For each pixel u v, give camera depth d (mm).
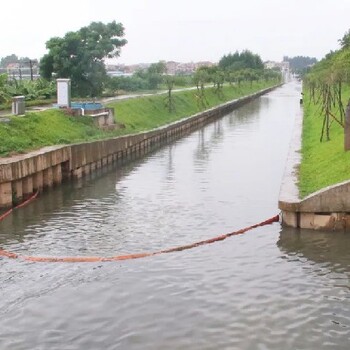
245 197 30922
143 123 59656
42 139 37719
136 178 37969
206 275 19094
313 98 78375
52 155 34375
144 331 15242
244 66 175500
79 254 21516
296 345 14336
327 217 23531
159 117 67438
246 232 24031
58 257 21094
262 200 30094
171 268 19828
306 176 28844
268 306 16562
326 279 18562
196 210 28266
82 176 39031
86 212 28328
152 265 20172
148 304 16891
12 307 16781
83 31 68062
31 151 33938
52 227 25469
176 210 28391
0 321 15914
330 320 15625
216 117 86000
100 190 34062
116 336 15016
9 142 33500
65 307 16781
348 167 26234
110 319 15969
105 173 40375
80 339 14891
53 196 32438
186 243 22719
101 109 49844
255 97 131500
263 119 81000
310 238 22719
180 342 14625
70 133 42156
